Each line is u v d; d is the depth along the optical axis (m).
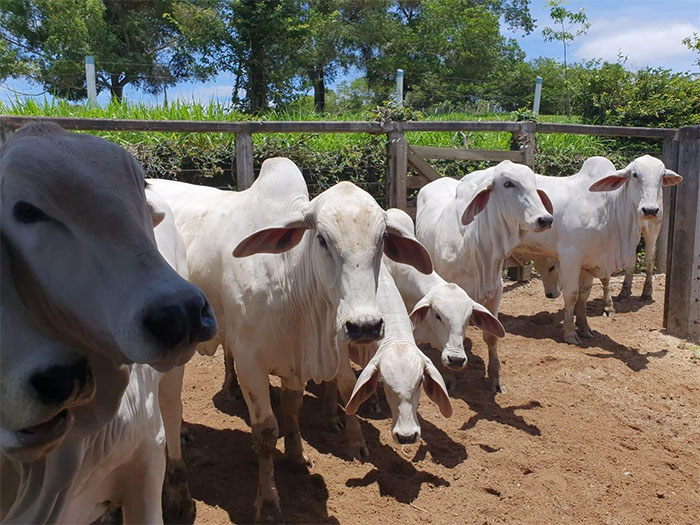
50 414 1.16
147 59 22.17
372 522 3.31
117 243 1.25
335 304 2.76
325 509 3.38
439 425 4.44
